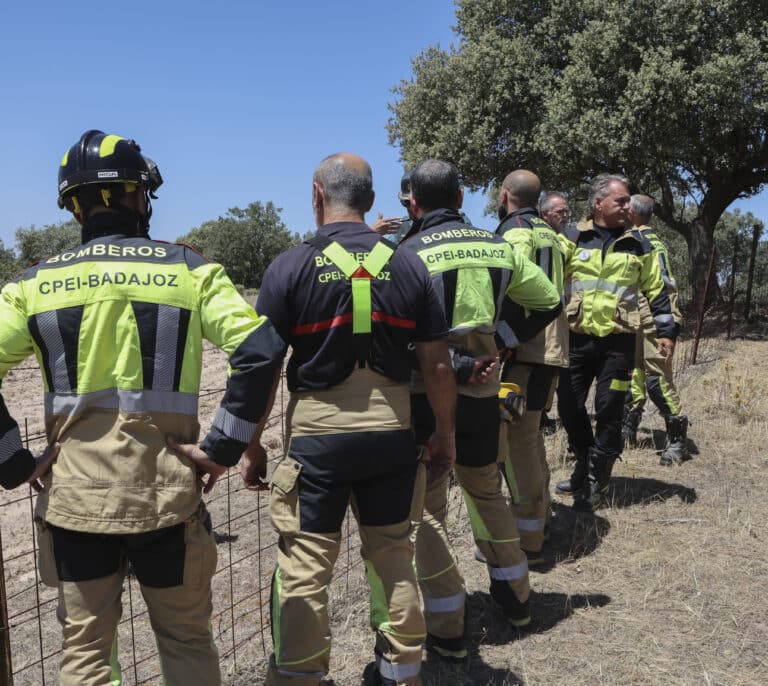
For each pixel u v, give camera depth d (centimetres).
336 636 333
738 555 407
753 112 1528
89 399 203
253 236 8362
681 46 1554
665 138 1603
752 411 705
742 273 2075
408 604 239
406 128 2056
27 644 348
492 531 324
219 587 399
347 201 243
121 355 204
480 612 352
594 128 1582
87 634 206
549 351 371
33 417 846
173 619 217
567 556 412
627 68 1622
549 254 369
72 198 218
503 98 1828
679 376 911
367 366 232
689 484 528
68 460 204
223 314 211
